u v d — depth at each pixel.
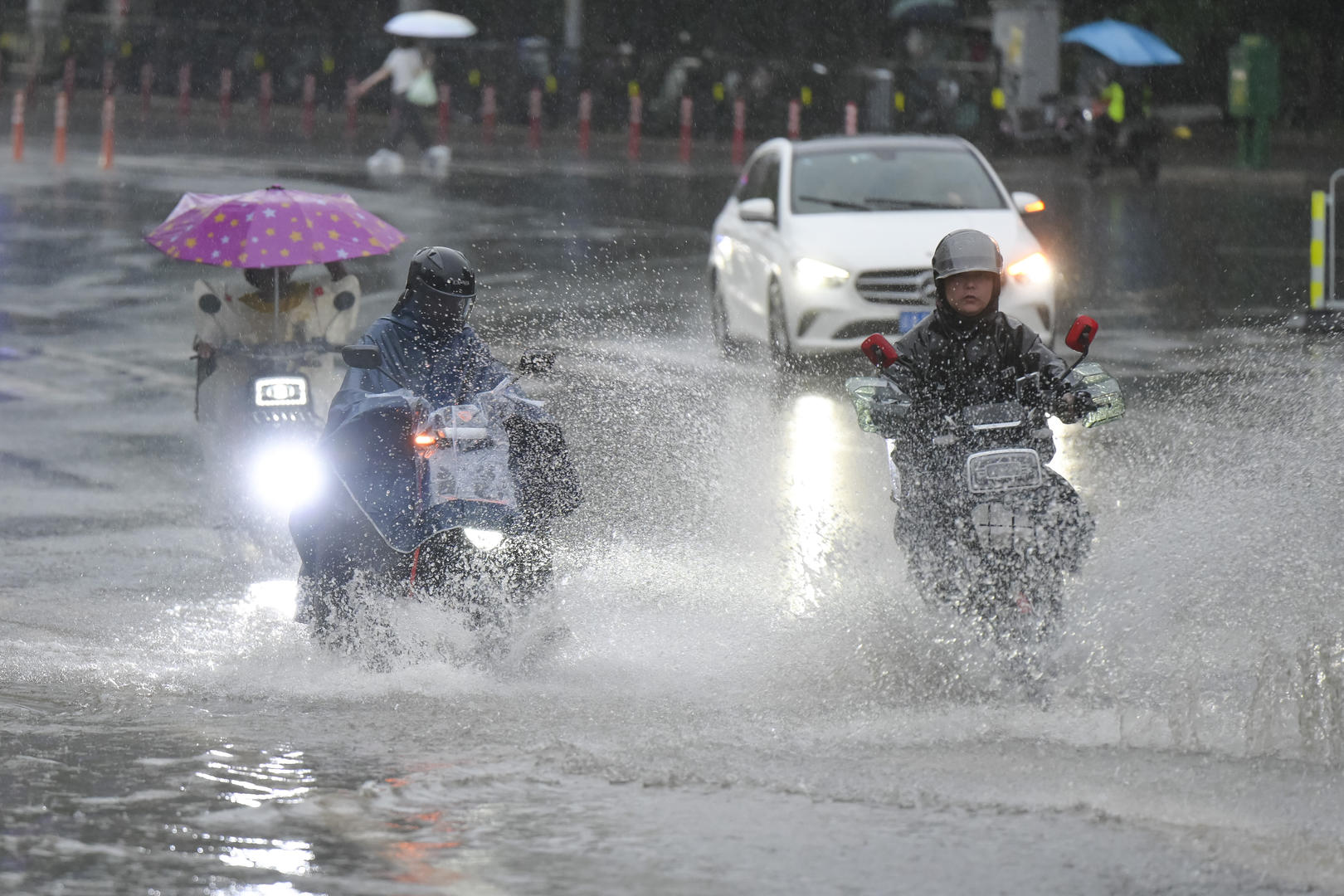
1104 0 161.50
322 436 24.16
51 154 121.69
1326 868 16.27
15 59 184.75
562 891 15.76
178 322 60.84
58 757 19.98
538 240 84.62
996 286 22.92
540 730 21.06
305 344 33.97
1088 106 119.44
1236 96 129.12
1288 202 105.50
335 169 118.12
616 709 22.02
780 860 16.53
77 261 74.56
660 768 19.44
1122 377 49.41
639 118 156.62
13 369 51.78
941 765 19.48
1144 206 103.62
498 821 17.75
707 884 15.95
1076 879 16.02
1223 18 159.75
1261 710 21.11
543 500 24.36
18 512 35.38
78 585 29.83
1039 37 143.38
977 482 21.77
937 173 56.00
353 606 24.27
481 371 24.81
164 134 142.38
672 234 88.81
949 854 16.70
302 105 172.88
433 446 23.34
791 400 47.38
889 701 22.16
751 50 172.00
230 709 22.22
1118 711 21.44
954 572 22.38
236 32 176.38
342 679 23.64
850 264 51.62
